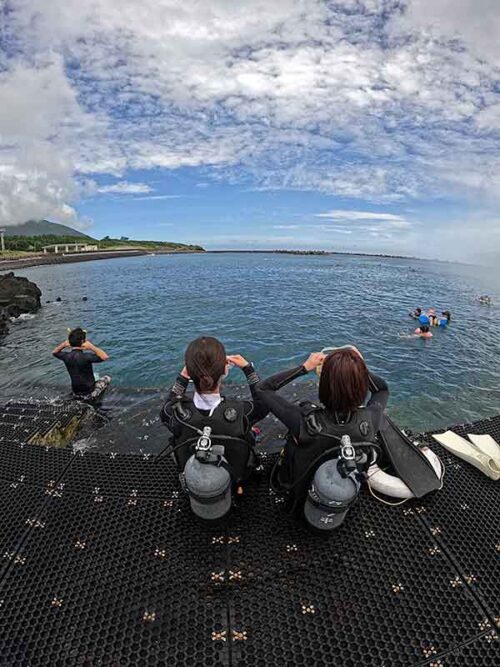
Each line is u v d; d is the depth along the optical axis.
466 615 2.18
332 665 1.92
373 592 2.30
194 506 2.43
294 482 2.42
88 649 2.00
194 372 2.28
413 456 3.11
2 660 1.95
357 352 2.25
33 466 3.44
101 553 2.57
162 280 38.97
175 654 1.97
